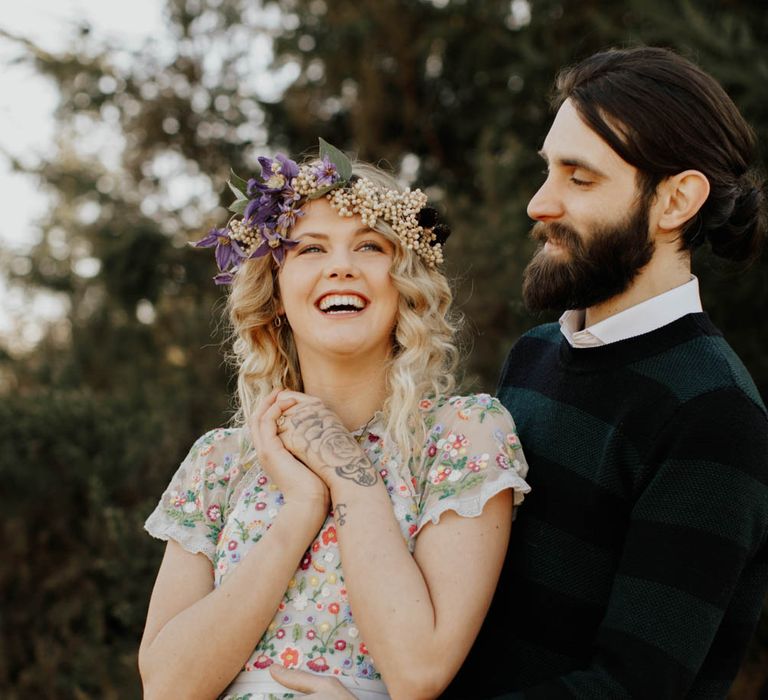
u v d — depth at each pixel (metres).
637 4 5.37
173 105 7.89
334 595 1.89
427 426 2.02
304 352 2.14
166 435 5.69
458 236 5.88
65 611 5.24
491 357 5.55
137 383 6.79
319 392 2.12
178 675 1.84
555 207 1.92
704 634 1.66
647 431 1.79
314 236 2.04
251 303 2.19
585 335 1.95
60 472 5.46
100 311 7.59
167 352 7.17
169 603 2.01
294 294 2.05
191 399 6.25
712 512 1.67
